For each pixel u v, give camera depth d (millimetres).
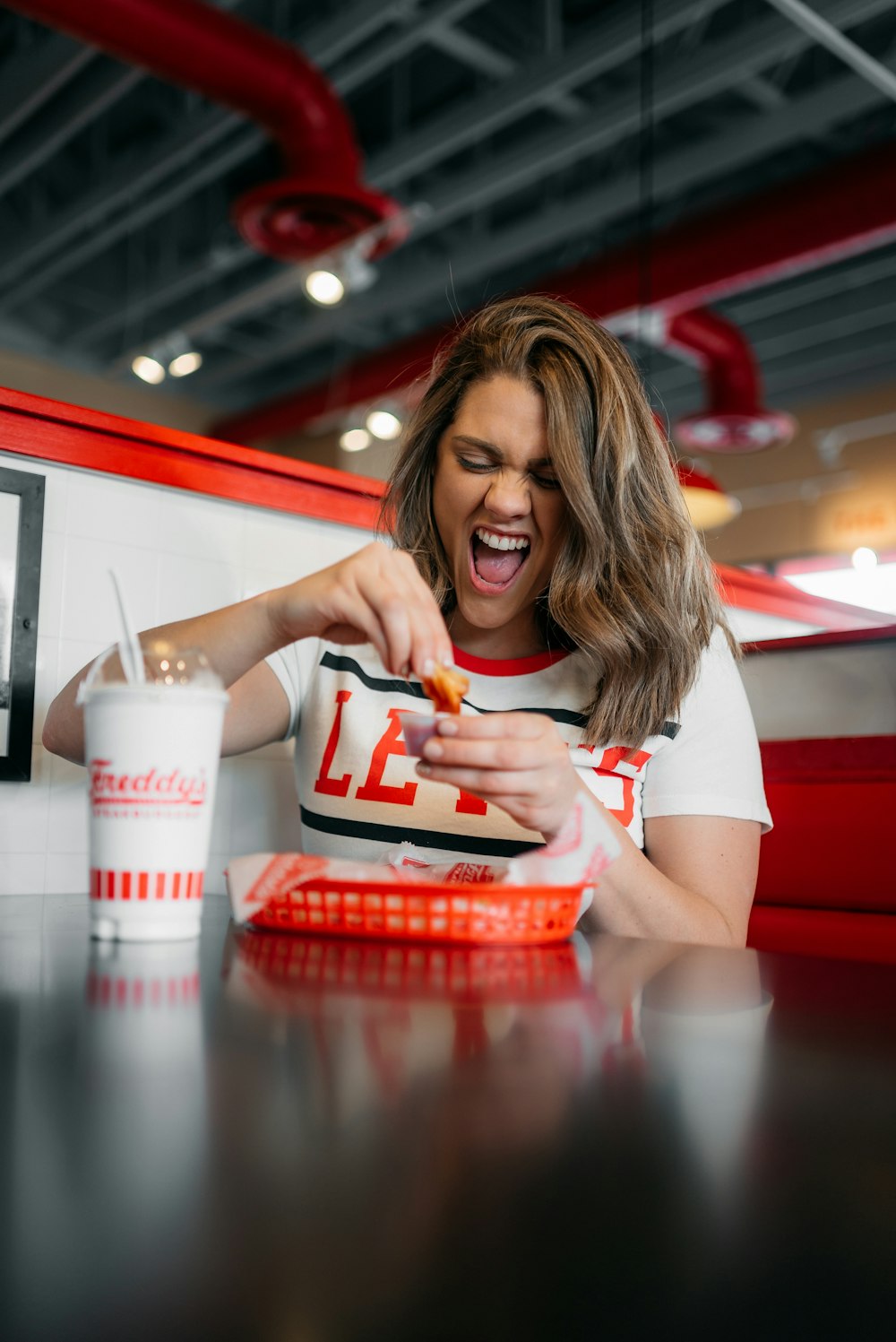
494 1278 223
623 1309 215
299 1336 198
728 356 8461
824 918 1664
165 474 1483
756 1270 233
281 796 1638
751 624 2527
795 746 1827
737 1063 399
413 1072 367
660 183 7328
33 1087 335
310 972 592
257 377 11891
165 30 5254
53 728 1180
